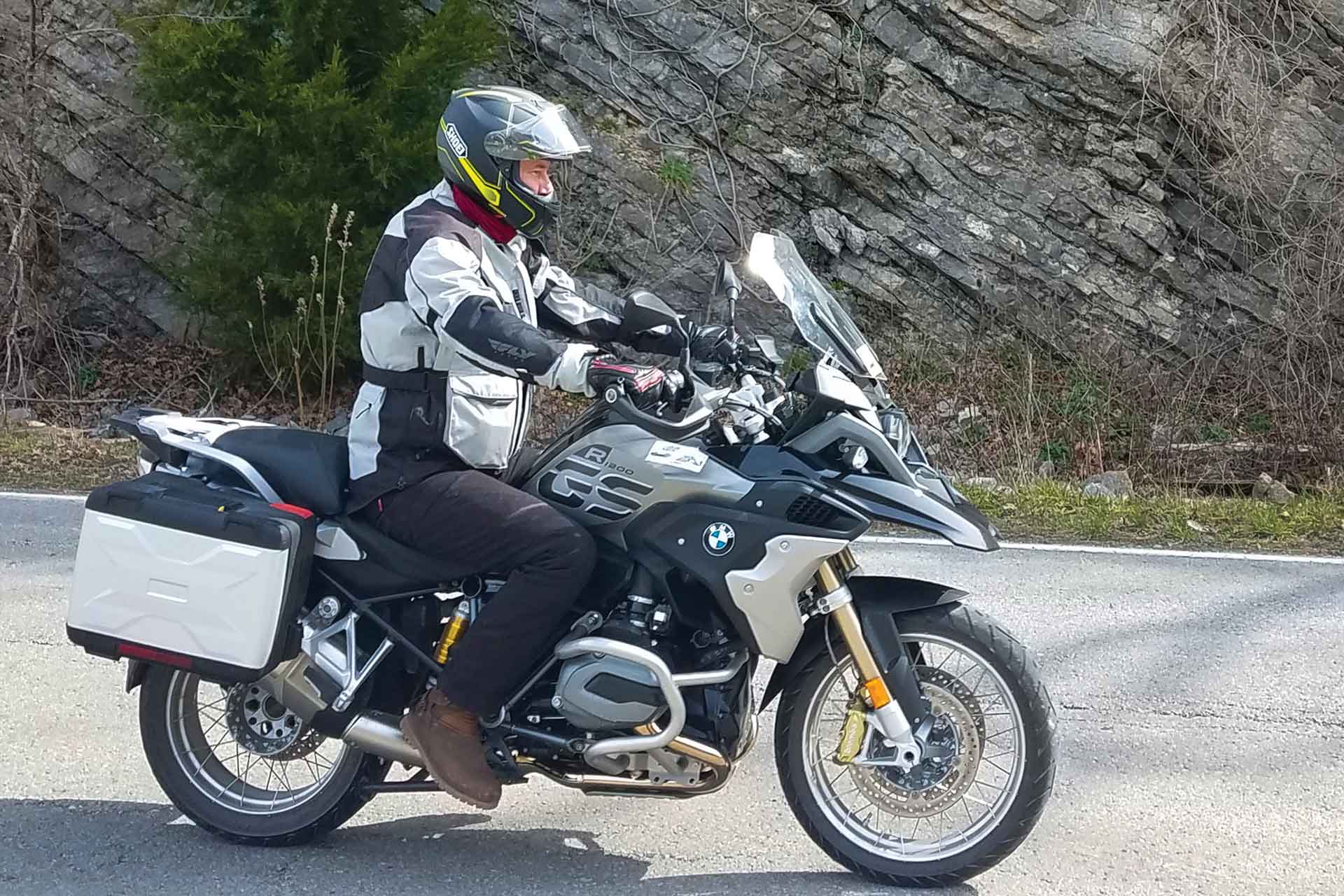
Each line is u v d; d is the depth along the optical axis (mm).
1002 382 15461
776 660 4992
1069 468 14344
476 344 4684
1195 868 5223
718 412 4867
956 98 16375
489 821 5645
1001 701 5449
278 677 5074
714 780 4965
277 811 5371
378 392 5016
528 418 5199
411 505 4941
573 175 16688
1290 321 14930
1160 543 10414
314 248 14641
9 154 17047
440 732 4918
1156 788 5953
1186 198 15883
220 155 14805
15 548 9625
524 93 5055
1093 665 7512
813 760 5145
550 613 4824
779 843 5465
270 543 4859
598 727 4863
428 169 14633
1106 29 16000
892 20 16547
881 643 4926
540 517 4840
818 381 4789
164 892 4977
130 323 17422
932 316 16375
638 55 16922
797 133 16672
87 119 17250
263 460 5184
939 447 14547
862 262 16562
